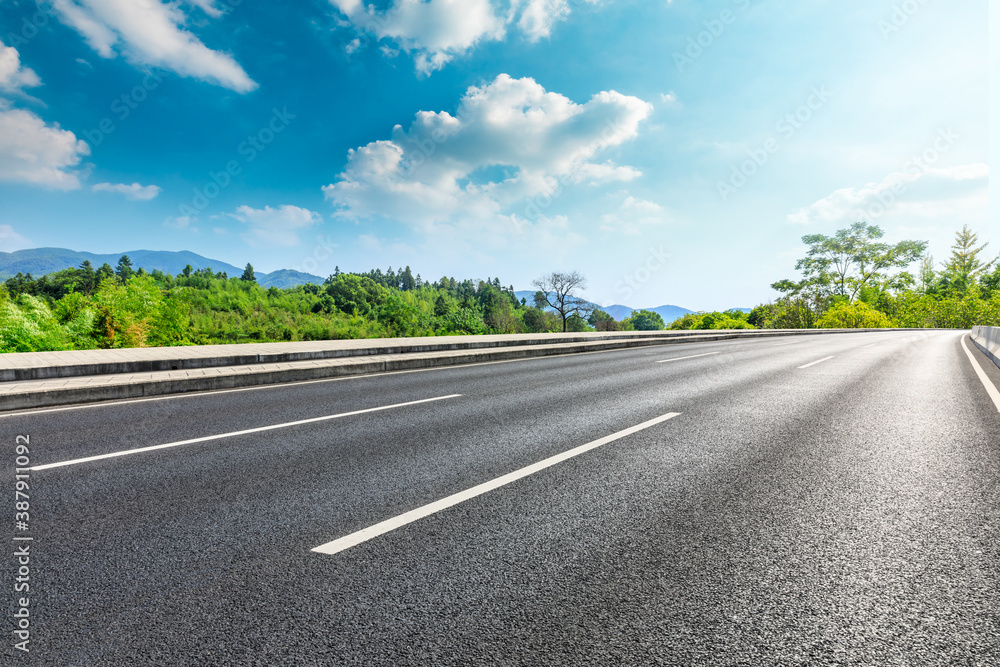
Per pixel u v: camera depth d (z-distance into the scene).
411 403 6.74
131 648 1.82
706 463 4.01
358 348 12.02
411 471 3.84
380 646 1.82
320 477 3.70
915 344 19.11
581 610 2.04
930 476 3.68
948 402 6.61
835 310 55.72
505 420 5.64
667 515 2.99
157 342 32.47
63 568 2.38
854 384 8.25
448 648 1.81
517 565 2.40
